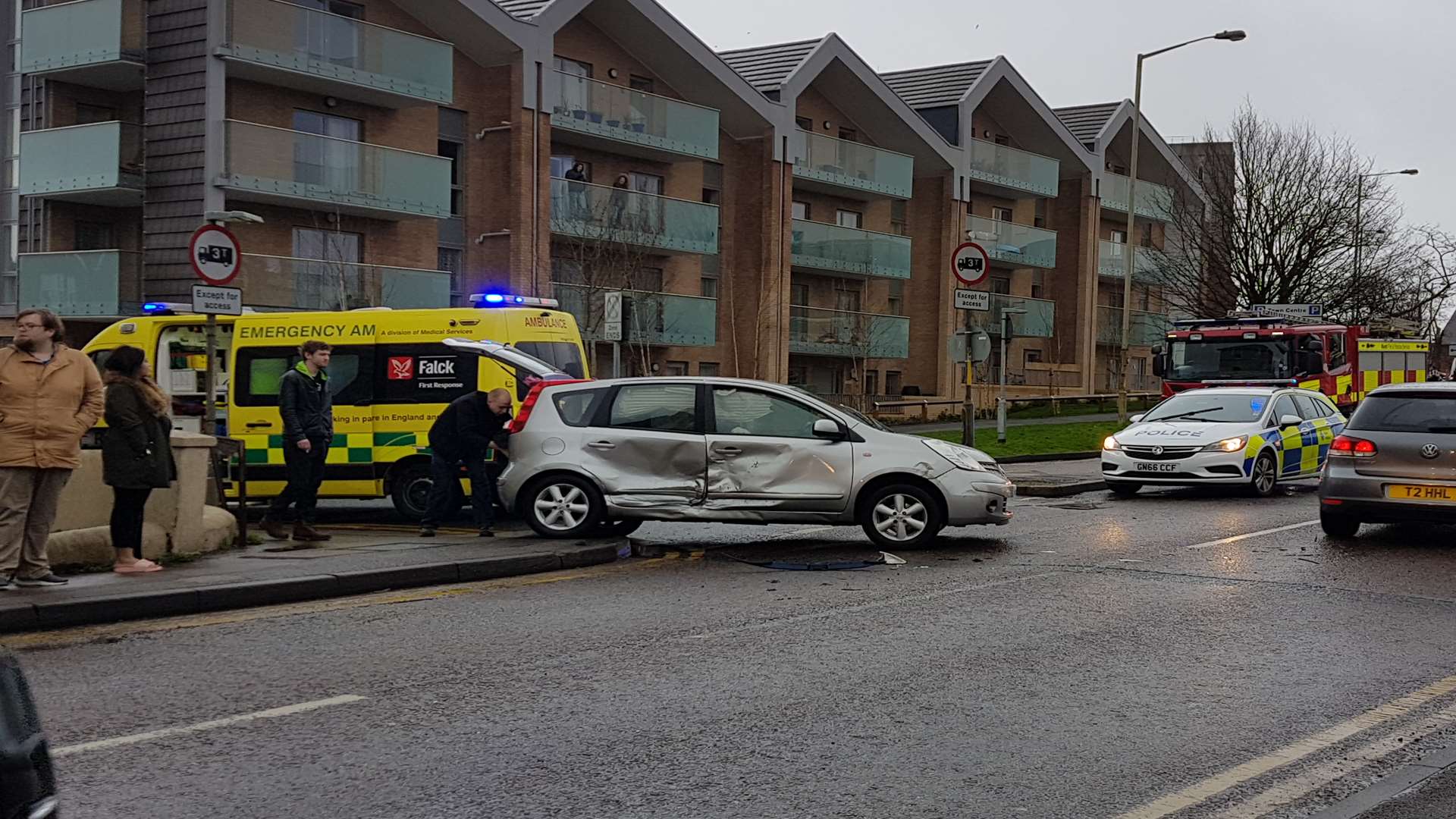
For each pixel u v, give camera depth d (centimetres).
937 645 770
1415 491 1189
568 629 819
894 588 973
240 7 2486
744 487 1177
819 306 4075
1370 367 2827
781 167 3747
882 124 4184
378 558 1041
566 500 1198
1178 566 1083
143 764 532
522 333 1476
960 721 600
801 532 1338
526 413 1221
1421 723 598
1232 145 4456
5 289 2773
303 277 2570
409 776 518
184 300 2500
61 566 962
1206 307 4469
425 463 1427
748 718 605
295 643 775
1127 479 1709
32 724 289
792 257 3816
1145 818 471
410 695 648
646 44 3425
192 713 614
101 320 2620
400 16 2927
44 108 2636
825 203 4091
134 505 952
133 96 2716
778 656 738
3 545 866
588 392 1216
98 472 1017
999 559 1127
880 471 1173
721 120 3725
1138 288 5416
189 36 2495
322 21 2609
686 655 740
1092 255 4972
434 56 2789
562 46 3269
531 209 3038
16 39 2759
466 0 2903
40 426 862
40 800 283
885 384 4431
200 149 2477
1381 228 4328
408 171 2747
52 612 821
